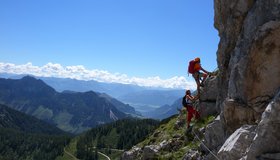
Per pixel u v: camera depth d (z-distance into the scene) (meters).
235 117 18.98
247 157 15.55
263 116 15.45
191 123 32.16
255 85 17.67
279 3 17.16
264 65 17.20
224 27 23.44
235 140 17.05
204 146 22.38
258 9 18.50
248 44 18.52
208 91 30.30
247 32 19.17
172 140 33.56
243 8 20.33
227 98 19.78
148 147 34.81
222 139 21.19
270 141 15.09
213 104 29.67
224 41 23.16
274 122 15.03
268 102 17.05
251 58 17.83
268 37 16.97
